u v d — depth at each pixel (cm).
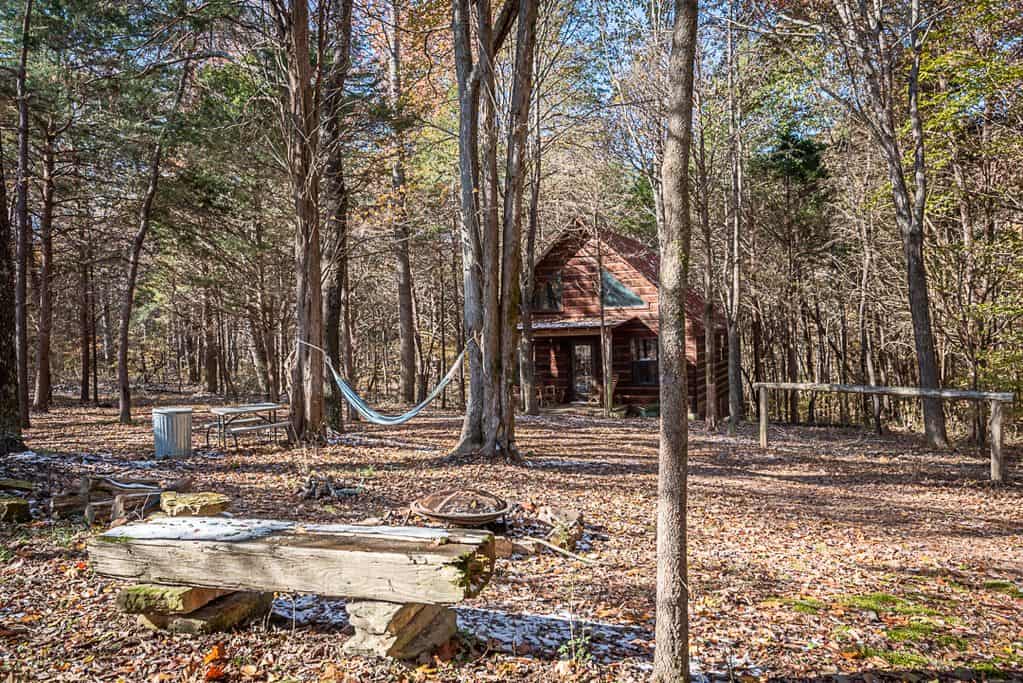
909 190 1834
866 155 2198
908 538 850
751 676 440
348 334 2575
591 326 2492
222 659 407
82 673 386
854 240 2527
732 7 1719
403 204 2128
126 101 1628
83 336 2422
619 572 646
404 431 1650
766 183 2628
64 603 484
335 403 1555
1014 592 658
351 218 1972
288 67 1359
